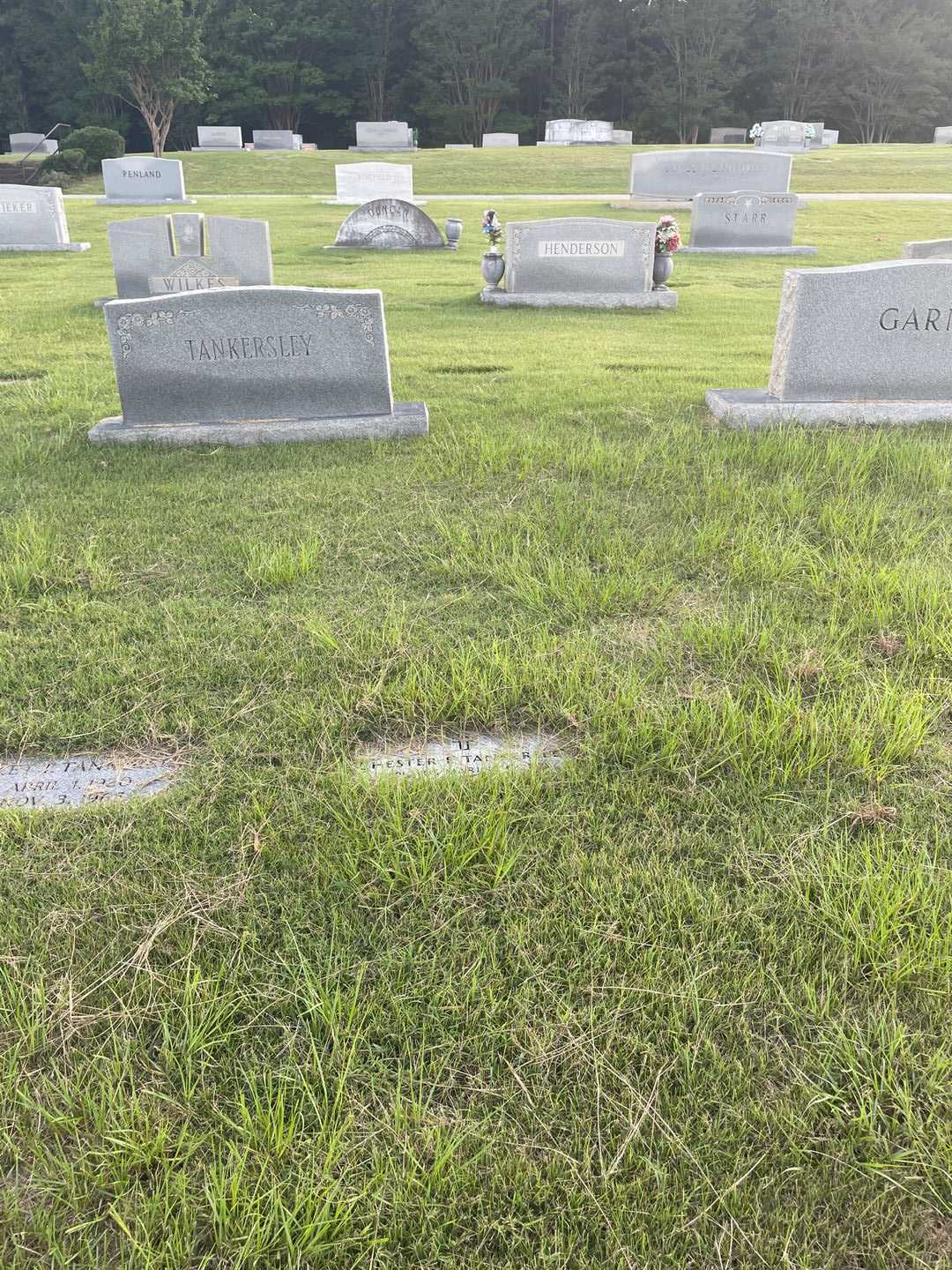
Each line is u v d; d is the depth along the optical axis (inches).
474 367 245.0
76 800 83.6
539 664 99.9
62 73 1526.8
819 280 176.7
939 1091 57.3
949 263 175.6
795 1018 62.1
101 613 114.0
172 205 729.0
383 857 74.6
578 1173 53.5
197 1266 49.8
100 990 65.1
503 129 1670.8
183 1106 56.9
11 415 200.4
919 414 183.2
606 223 340.8
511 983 65.2
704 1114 56.3
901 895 69.3
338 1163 54.0
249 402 180.7
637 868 74.4
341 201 748.0
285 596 118.2
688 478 157.5
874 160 931.3
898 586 115.9
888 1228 51.3
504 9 1577.3
